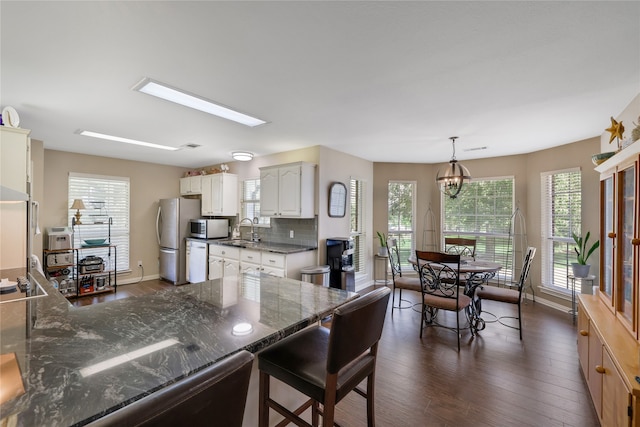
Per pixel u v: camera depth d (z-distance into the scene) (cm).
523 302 441
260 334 114
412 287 377
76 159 474
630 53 176
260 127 328
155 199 571
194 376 61
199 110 273
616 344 165
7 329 118
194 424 59
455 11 140
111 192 513
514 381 233
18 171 237
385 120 302
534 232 444
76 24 149
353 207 504
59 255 420
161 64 190
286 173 415
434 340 309
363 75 205
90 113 280
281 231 468
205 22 148
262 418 138
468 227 514
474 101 251
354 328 117
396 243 499
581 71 199
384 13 142
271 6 136
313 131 344
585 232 371
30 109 269
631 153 175
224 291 175
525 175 459
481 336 318
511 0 133
